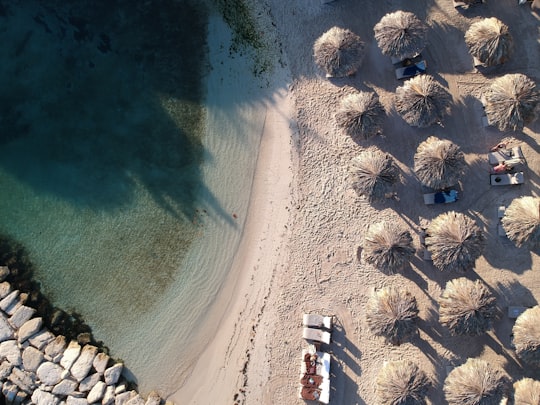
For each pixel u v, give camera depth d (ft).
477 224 67.26
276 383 68.49
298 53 70.74
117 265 71.00
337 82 70.23
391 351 67.26
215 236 70.74
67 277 71.00
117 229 71.31
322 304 68.69
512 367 65.57
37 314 70.28
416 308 63.10
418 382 61.62
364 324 67.87
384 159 64.39
